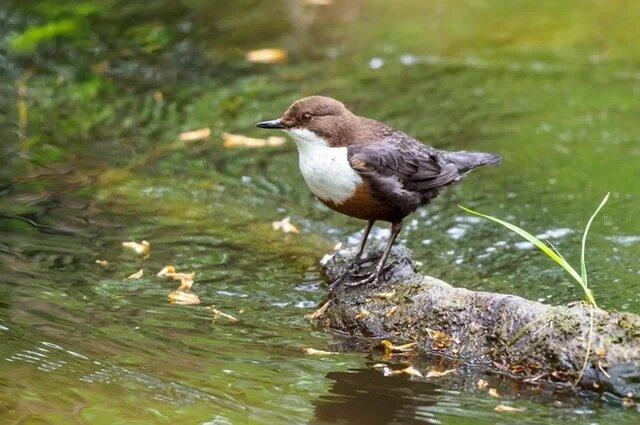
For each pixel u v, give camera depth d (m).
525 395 7.47
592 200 11.66
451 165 9.52
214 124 14.16
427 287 8.55
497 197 11.88
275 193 12.13
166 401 7.30
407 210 8.94
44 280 9.47
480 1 19.20
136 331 8.52
